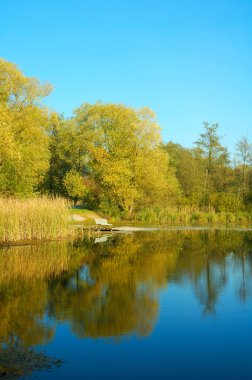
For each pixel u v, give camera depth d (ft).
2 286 42.70
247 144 202.28
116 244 78.54
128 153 149.38
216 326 30.68
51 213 83.97
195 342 27.66
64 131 171.63
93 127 161.58
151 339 27.94
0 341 27.14
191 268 53.52
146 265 55.57
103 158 149.89
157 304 36.32
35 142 124.26
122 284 44.04
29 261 57.77
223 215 148.25
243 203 170.19
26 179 117.80
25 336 28.12
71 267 53.83
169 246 76.13
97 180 152.15
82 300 37.40
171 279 46.62
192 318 32.50
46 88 129.49
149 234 101.04
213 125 228.43
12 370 22.67
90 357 24.82
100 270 51.83
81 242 80.69
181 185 211.41
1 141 91.61
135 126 146.30
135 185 147.13
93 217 141.38
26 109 123.44
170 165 219.82
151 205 154.10
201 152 231.71
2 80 120.57
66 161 169.27
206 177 222.69
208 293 40.27
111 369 23.29
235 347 26.78
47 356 24.81
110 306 35.53
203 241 85.10
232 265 55.62
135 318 32.37
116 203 150.20
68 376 22.16
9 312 33.53
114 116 153.79
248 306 35.73
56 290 41.19
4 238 75.97
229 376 22.70
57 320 31.63
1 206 77.10
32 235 81.41
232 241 85.20
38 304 35.99
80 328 29.81
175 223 141.79
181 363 24.34
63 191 174.09
